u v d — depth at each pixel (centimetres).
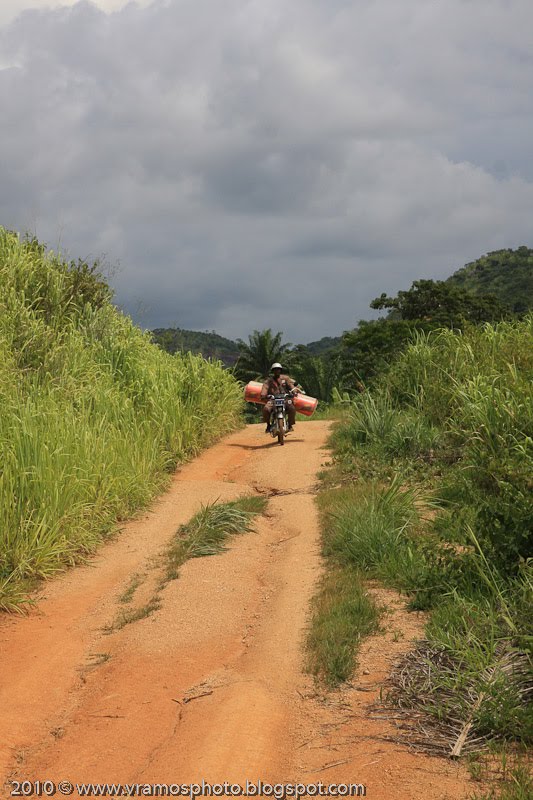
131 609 769
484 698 488
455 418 1284
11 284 1648
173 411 1501
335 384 5153
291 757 468
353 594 707
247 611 741
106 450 1147
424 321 5609
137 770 470
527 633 549
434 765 433
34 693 600
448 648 566
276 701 545
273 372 1708
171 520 1084
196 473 1394
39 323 1531
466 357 1506
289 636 654
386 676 556
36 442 988
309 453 1448
